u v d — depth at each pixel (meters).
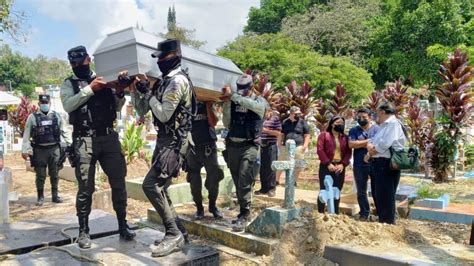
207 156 5.43
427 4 27.45
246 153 4.93
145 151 11.32
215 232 5.23
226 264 4.58
